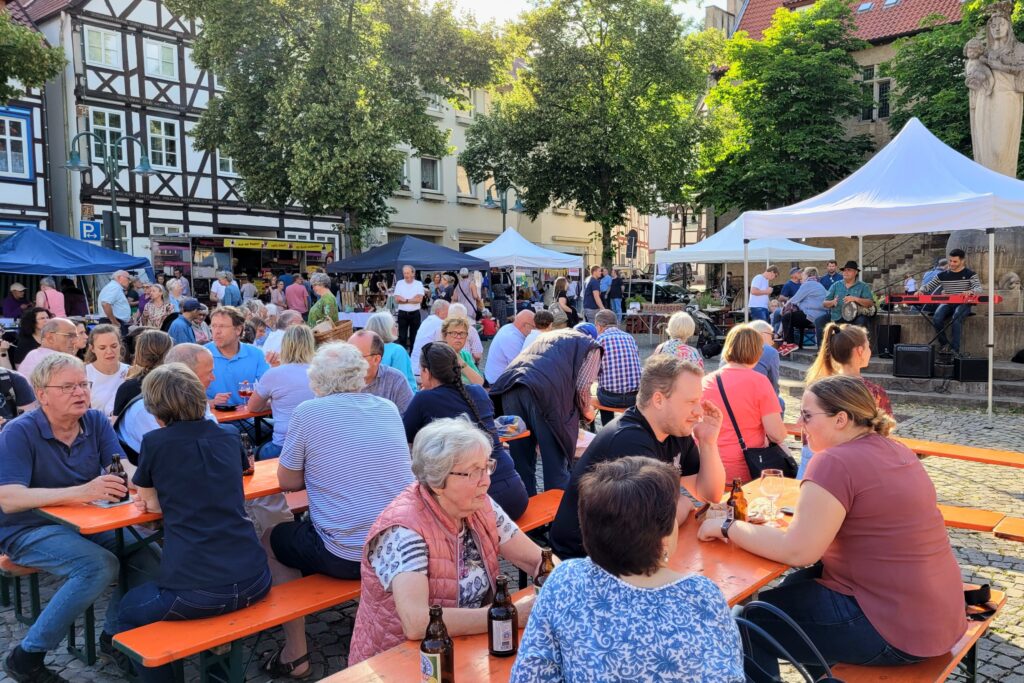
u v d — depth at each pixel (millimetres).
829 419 2664
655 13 24672
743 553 2965
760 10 33594
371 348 5156
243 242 22703
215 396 6195
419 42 20797
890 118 25828
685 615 1618
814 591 2639
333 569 3344
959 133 23109
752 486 4004
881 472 2510
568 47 25016
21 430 3621
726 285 25141
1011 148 11906
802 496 2592
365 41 19688
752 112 26234
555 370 4992
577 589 1684
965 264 11719
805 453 4633
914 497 2498
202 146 20516
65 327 5875
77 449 3783
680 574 1706
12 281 18641
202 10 18156
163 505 3047
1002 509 5648
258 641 3887
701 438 3434
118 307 13172
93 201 22344
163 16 23781
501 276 27547
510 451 5512
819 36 25875
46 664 3658
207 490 3045
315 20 18938
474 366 7250
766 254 17906
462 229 33500
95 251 14438
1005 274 11492
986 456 5355
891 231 8695
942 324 10352
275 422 5234
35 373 3609
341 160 18438
